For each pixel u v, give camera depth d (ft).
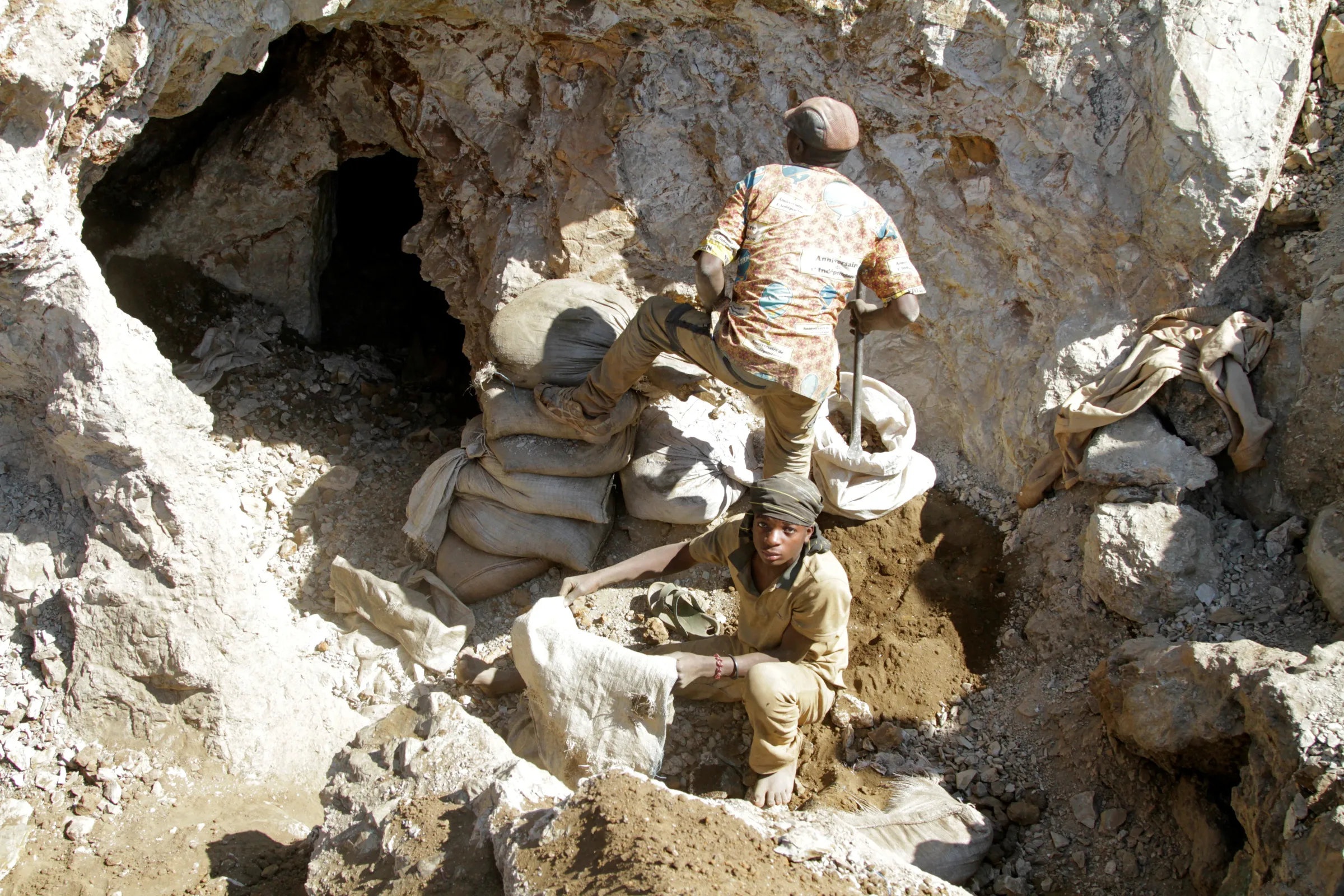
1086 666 14.06
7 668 12.86
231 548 13.32
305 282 20.30
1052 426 15.49
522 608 15.71
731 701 14.14
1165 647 12.46
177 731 13.05
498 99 17.11
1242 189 14.24
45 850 11.90
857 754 13.76
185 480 12.91
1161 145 14.35
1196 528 13.94
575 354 15.47
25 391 12.91
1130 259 15.12
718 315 14.39
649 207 16.90
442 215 18.71
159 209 18.86
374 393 19.71
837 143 13.20
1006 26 14.60
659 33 15.80
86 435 12.39
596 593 15.52
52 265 11.68
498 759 11.27
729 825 9.75
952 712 14.23
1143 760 12.65
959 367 16.83
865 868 9.56
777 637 13.20
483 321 18.20
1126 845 12.37
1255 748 10.94
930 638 14.89
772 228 13.01
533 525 15.60
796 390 12.98
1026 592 15.19
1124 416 14.64
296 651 14.34
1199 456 14.37
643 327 13.84
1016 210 15.61
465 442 16.26
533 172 17.30
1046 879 12.37
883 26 15.05
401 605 15.15
